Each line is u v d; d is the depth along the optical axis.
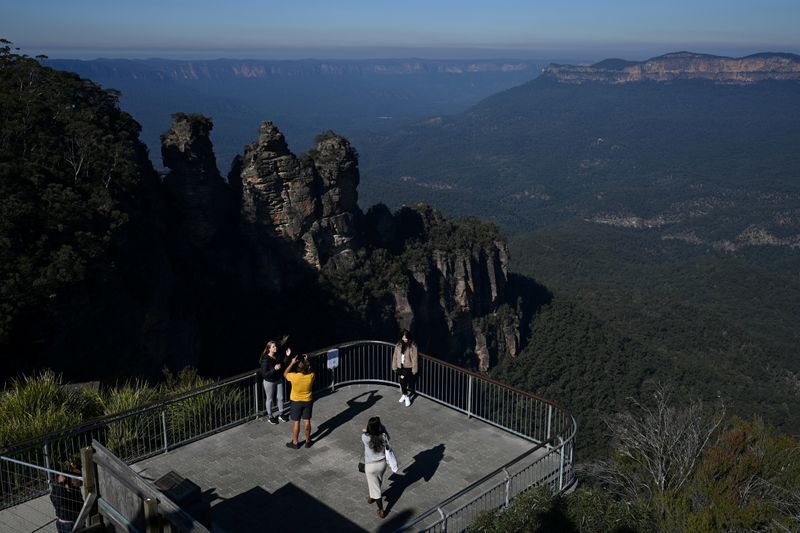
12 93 63.88
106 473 11.82
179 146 78.31
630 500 21.53
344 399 20.27
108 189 59.69
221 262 82.19
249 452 17.23
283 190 85.25
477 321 107.06
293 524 14.45
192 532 10.26
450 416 19.38
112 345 50.66
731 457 22.86
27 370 40.31
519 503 14.80
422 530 13.18
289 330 84.06
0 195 49.03
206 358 76.31
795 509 20.84
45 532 14.45
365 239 96.81
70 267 46.75
